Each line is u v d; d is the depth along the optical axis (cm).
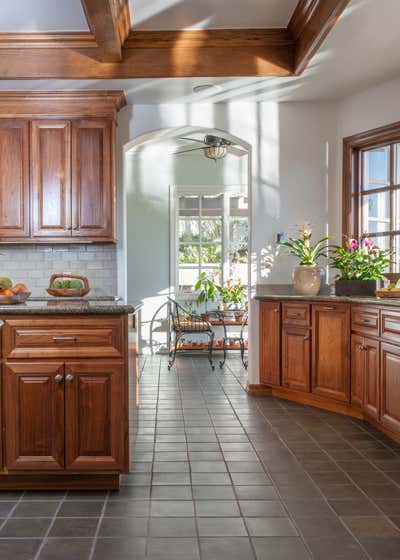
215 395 434
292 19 342
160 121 429
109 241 407
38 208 400
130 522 207
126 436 236
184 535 196
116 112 411
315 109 437
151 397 427
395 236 403
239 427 340
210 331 571
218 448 297
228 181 670
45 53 361
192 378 508
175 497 231
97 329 235
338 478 252
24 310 231
